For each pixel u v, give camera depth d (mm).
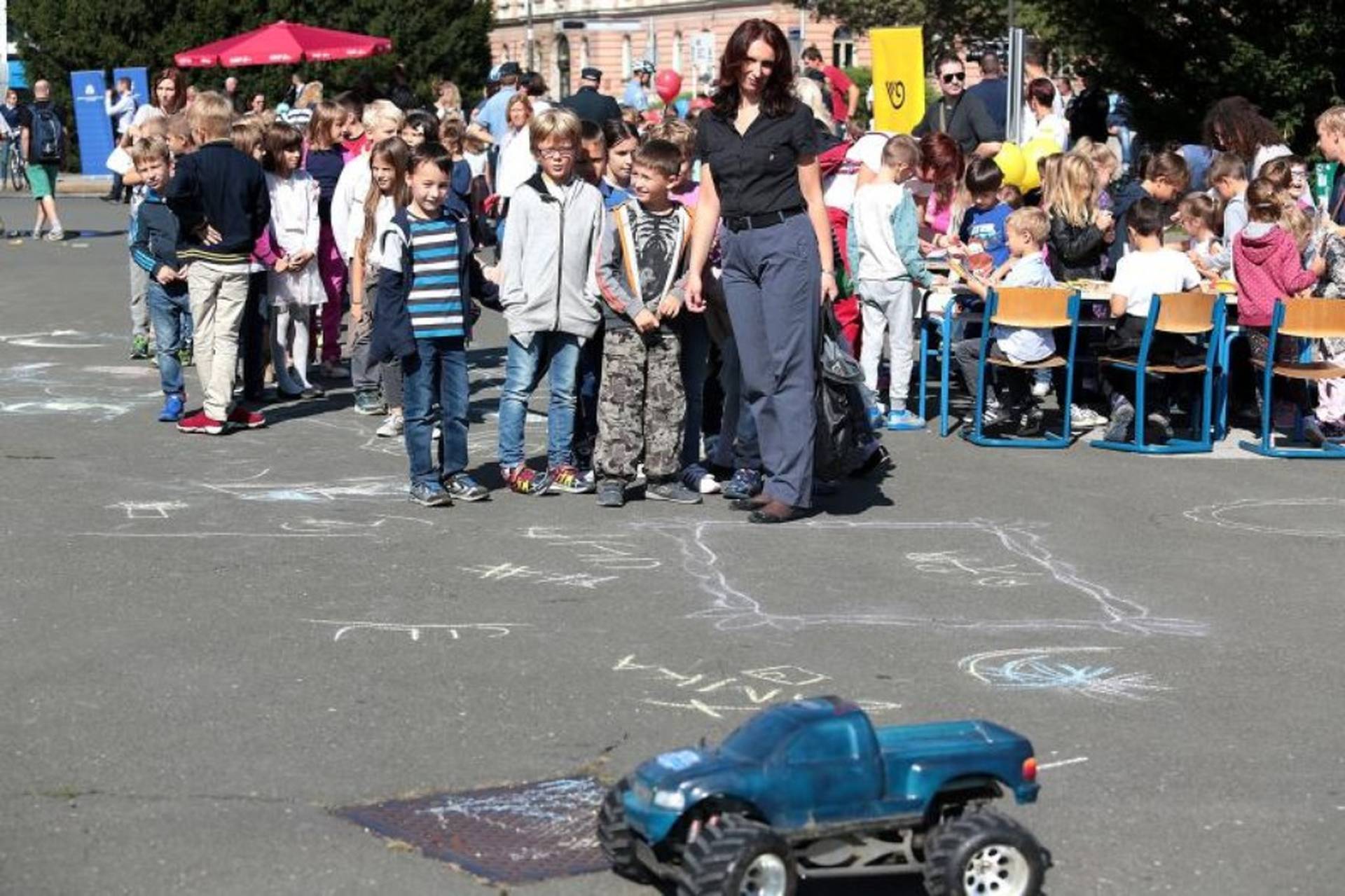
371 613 7859
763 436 9773
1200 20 28359
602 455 10102
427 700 6707
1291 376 11852
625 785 5035
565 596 8180
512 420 10359
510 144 17688
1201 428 12344
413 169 9820
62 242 28453
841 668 7180
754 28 9406
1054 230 13484
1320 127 12773
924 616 7949
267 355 14461
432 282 9844
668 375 10094
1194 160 16656
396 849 5355
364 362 12898
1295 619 8008
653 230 9961
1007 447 12086
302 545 9070
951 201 14461
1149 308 11844
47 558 8742
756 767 4777
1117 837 5512
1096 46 29484
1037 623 7875
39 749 6148
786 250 9508
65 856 5270
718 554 9000
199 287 11922
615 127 12727
